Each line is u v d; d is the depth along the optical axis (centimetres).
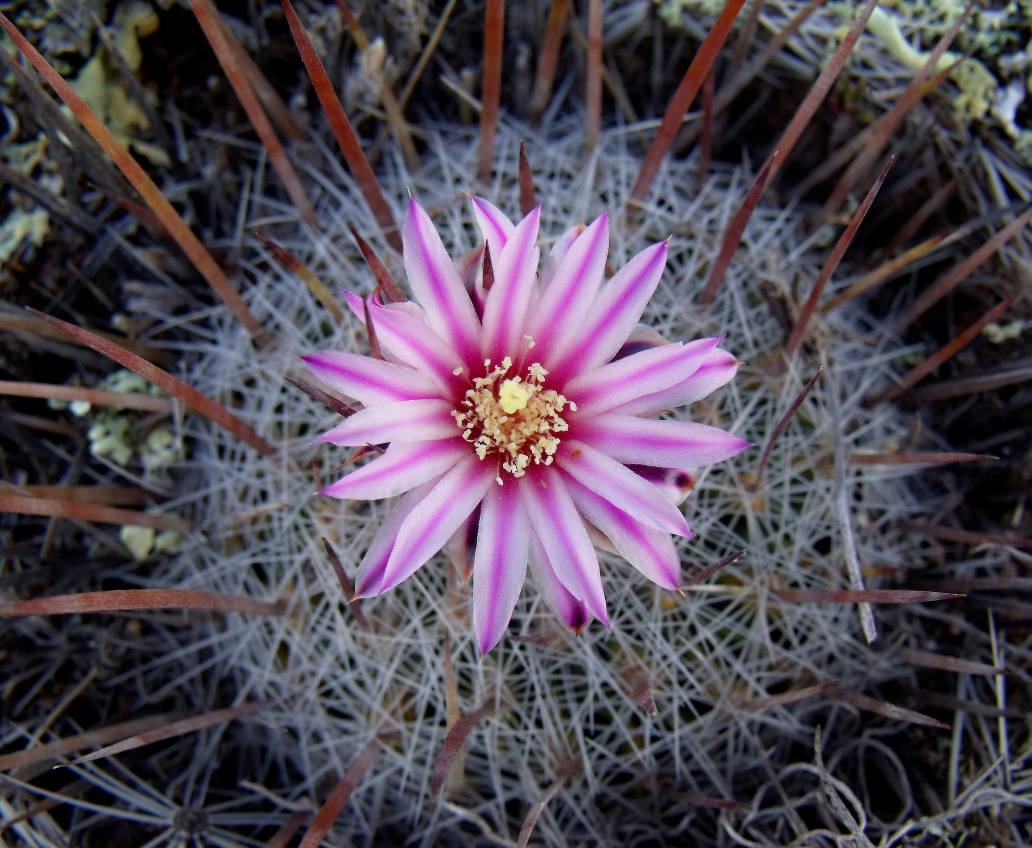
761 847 8
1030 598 9
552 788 8
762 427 9
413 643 8
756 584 8
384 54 9
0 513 9
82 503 8
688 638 8
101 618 9
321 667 8
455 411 7
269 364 9
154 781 9
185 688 9
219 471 9
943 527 9
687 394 7
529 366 7
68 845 8
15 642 9
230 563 9
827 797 8
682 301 9
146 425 9
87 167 9
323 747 9
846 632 9
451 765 7
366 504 8
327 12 9
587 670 8
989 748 9
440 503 6
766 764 8
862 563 9
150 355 9
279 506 8
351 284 9
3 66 9
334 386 6
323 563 8
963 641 9
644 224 9
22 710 9
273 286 9
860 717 9
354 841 9
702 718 8
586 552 6
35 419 9
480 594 6
